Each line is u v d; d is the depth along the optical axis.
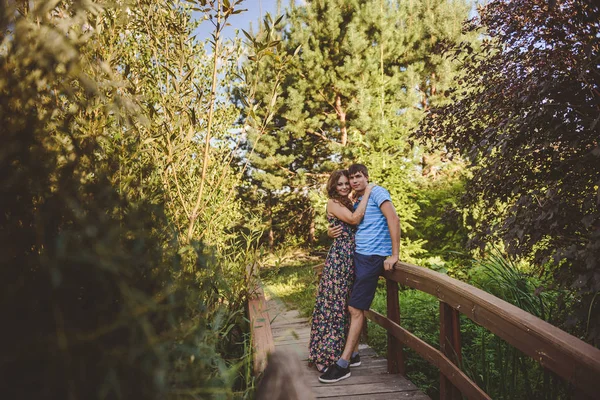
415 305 4.56
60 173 0.93
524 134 3.01
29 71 0.89
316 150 14.71
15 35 0.85
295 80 12.72
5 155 0.78
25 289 0.76
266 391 1.24
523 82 3.11
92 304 0.88
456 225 7.11
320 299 3.35
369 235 3.21
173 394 0.84
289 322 5.12
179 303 0.96
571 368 1.40
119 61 1.98
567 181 2.86
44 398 0.71
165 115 2.18
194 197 2.47
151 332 0.79
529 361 2.85
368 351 3.85
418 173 9.26
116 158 1.31
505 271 3.45
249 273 2.46
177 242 1.17
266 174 13.47
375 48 12.74
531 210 2.89
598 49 2.70
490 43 3.69
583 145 2.90
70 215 0.87
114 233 0.84
